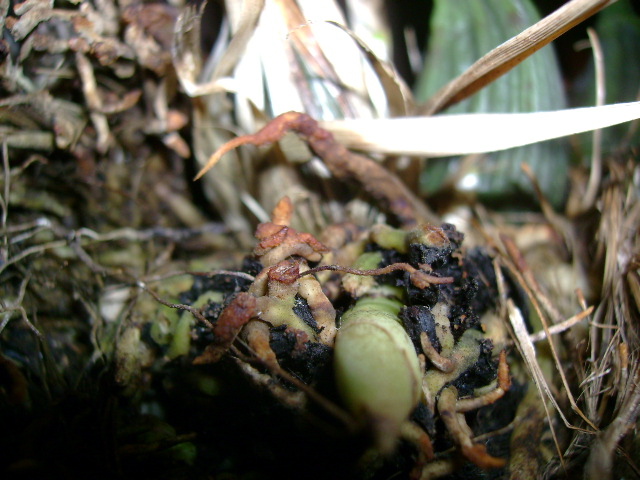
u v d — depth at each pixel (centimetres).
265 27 8
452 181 10
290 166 9
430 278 6
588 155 10
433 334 6
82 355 8
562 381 7
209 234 10
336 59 9
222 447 7
